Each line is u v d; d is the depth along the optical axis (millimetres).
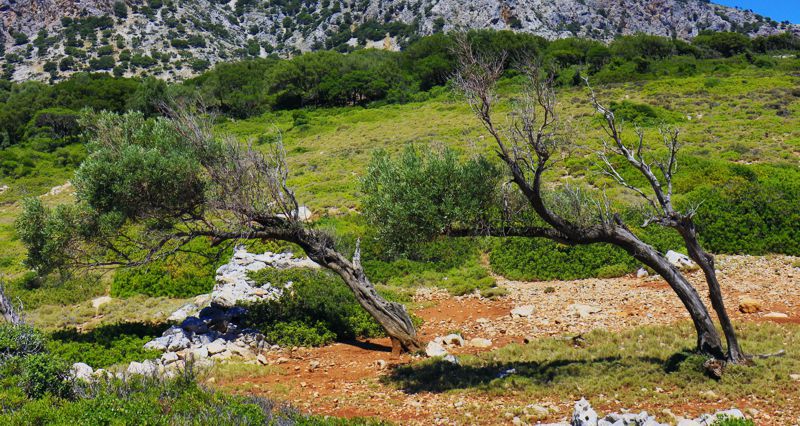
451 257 24281
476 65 11680
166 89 80000
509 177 13484
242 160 15344
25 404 8594
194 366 13703
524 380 11312
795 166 32312
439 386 11727
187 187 14875
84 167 14648
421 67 85875
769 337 12648
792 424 8406
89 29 198750
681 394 9898
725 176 29609
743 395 9594
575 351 13023
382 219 12711
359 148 49906
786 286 17438
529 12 196875
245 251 24328
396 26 199750
